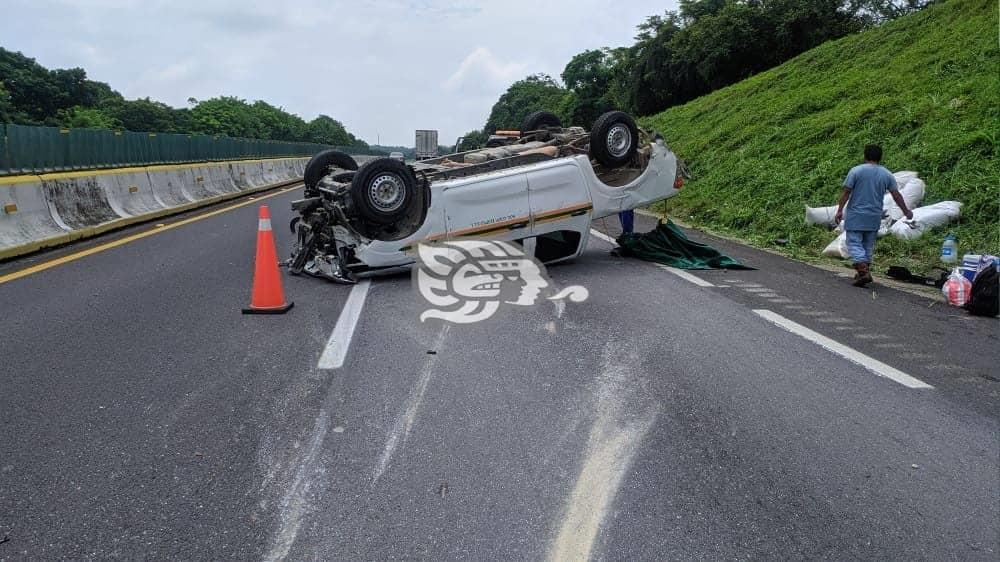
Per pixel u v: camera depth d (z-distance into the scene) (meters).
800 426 3.97
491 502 3.16
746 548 2.83
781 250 10.53
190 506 3.10
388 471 3.43
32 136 11.38
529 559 2.75
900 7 35.72
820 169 13.20
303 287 7.45
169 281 7.75
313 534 2.90
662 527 2.97
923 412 4.18
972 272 6.79
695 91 44.28
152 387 4.48
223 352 5.21
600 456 3.59
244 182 23.16
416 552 2.79
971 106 12.23
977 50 14.95
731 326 5.98
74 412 4.08
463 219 7.73
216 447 3.66
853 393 4.47
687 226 13.65
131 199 14.02
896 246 9.32
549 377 4.72
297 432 3.85
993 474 3.45
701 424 3.98
